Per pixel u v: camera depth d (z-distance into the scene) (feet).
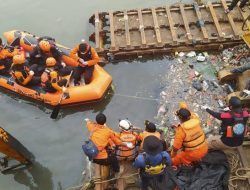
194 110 26.73
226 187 20.04
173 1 36.58
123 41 31.50
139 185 21.30
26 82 28.19
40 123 27.71
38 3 38.27
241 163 21.62
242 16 32.17
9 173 24.95
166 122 26.30
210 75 29.14
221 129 20.21
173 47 30.86
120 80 29.81
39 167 25.07
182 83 28.86
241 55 29.86
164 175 19.76
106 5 37.01
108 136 20.12
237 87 27.91
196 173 20.59
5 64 29.58
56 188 23.86
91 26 34.78
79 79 29.09
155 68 30.45
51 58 27.63
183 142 19.76
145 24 32.58
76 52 28.22
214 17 32.09
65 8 37.27
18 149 24.20
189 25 32.22
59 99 27.68
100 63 31.01
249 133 22.81
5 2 38.50
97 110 28.07
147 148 18.01
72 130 27.04
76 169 24.71
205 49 31.04
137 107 27.78
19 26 35.81
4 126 27.68
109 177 22.15
